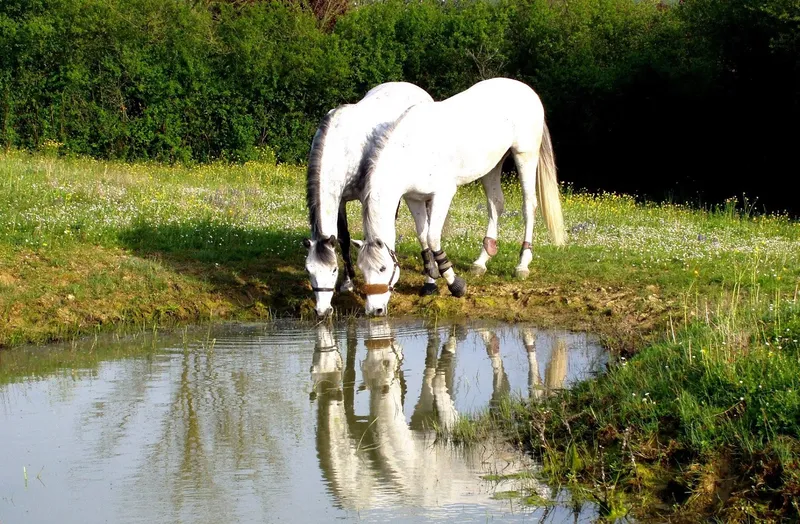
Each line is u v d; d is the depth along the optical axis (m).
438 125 8.52
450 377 6.86
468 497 4.75
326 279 7.99
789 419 4.75
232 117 21.38
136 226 10.72
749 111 18.64
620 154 20.89
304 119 22.06
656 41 21.27
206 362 7.23
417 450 5.43
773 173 18.77
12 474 5.01
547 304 8.84
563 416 5.53
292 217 12.32
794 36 16.91
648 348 6.44
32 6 21.48
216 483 4.90
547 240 11.59
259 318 8.77
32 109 20.61
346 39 22.75
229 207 12.77
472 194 16.50
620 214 14.36
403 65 22.73
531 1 23.00
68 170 14.75
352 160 8.32
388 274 8.04
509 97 9.41
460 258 10.36
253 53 21.47
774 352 5.52
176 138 21.09
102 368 7.06
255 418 5.94
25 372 6.96
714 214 15.18
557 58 21.94
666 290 8.90
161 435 5.60
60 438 5.54
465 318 8.63
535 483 4.94
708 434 4.89
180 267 9.59
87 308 8.45
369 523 4.43
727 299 8.18
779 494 4.43
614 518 4.48
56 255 9.41
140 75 20.91
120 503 4.63
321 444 5.50
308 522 4.42
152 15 21.59
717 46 18.92
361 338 7.99
